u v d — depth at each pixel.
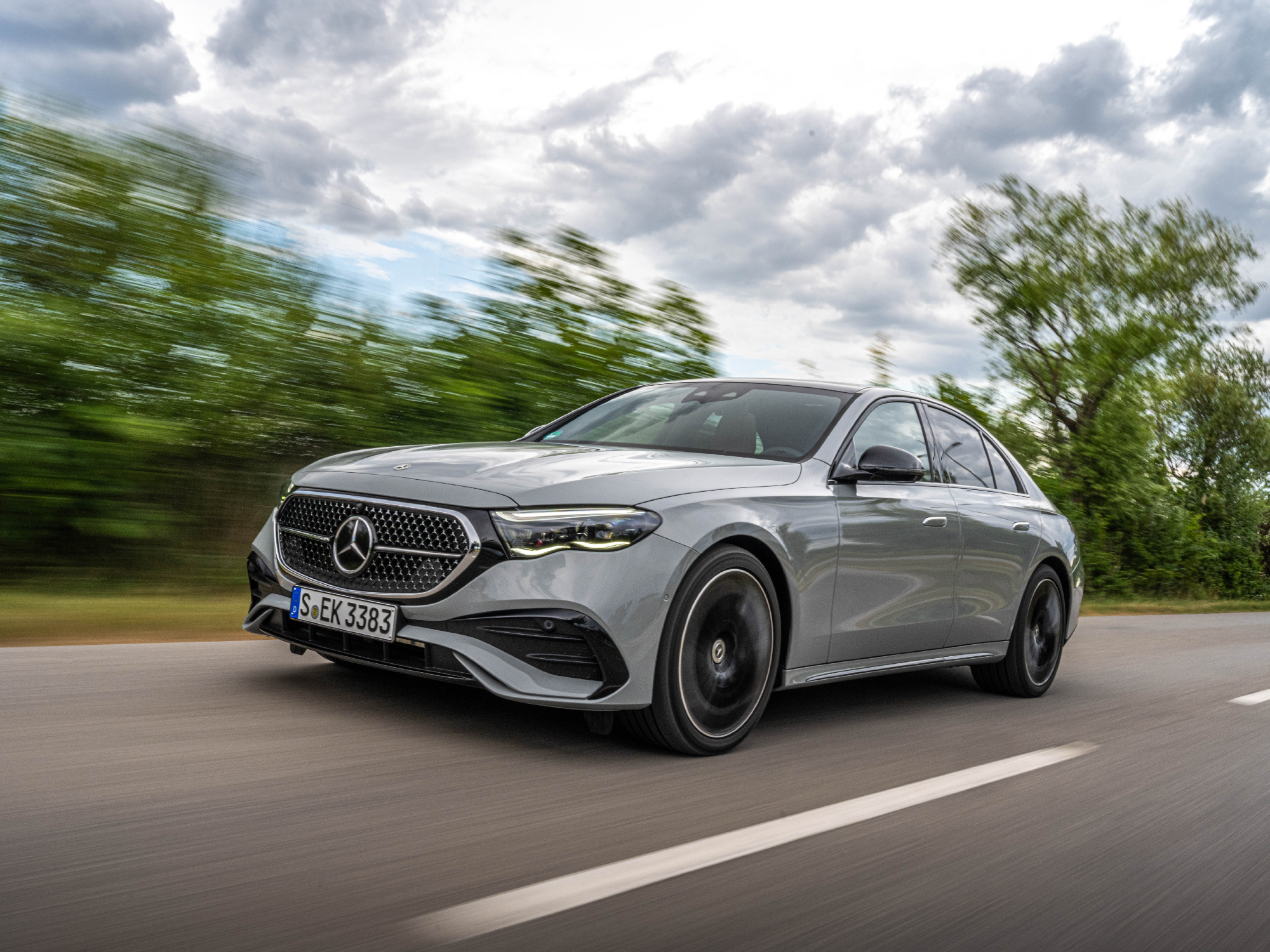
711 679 3.79
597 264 9.65
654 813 3.12
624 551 3.55
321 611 3.80
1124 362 25.23
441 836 2.77
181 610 6.11
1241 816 3.71
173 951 2.01
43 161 7.24
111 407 6.92
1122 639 9.73
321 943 2.09
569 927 2.28
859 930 2.42
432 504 3.63
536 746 3.70
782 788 3.51
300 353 7.90
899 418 5.08
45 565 6.76
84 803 2.79
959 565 5.05
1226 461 39.09
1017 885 2.82
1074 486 23.28
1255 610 24.44
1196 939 2.58
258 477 7.66
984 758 4.23
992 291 27.02
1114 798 3.80
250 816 2.80
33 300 6.99
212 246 7.71
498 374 8.94
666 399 5.18
